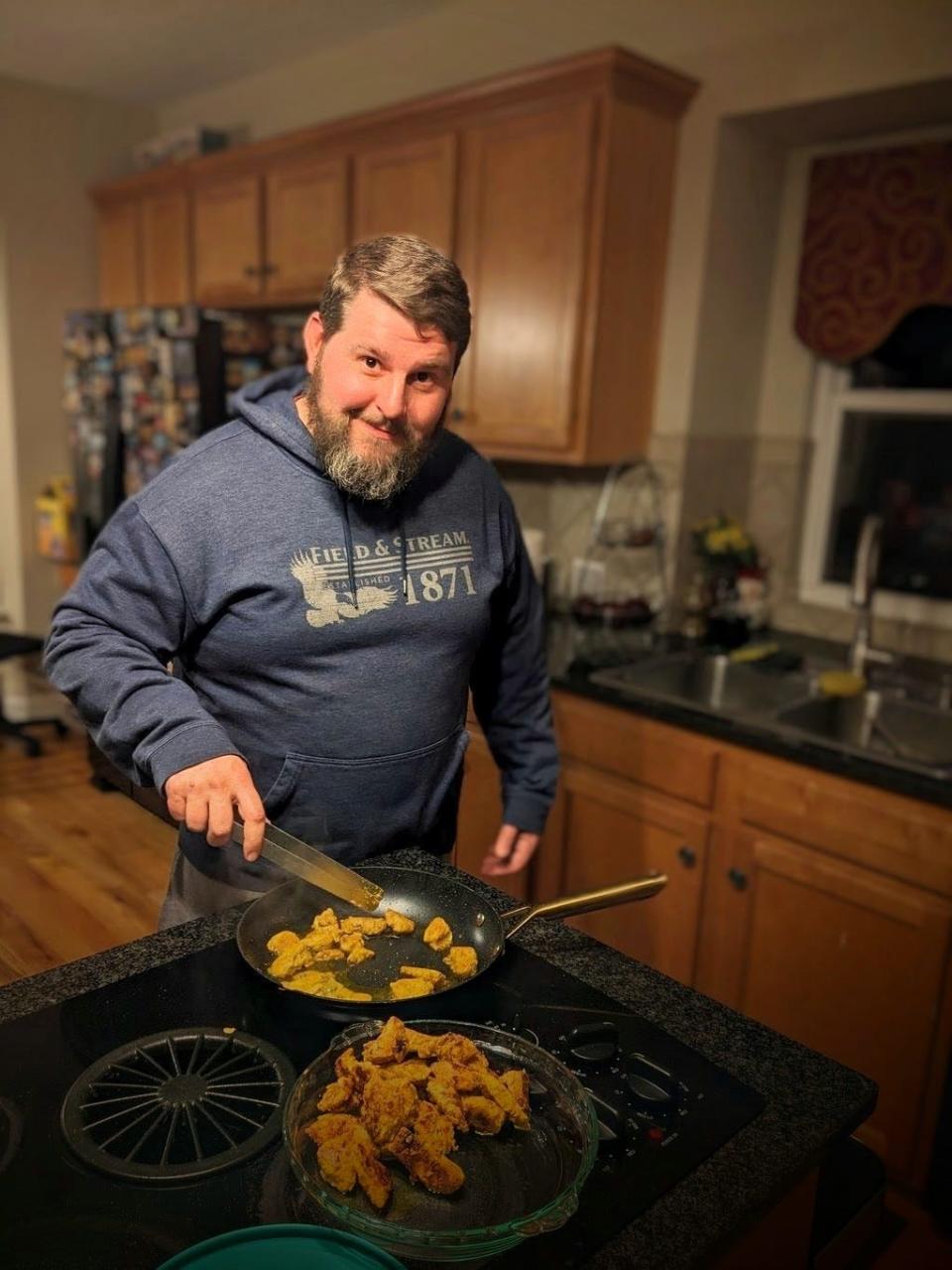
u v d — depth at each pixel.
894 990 1.73
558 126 2.28
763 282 2.58
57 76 3.50
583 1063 0.80
